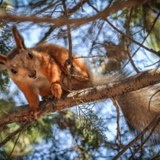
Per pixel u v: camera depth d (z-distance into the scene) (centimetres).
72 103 988
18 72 1049
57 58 1111
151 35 1095
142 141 991
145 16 1016
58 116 1270
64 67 1098
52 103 996
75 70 1133
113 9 597
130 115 1091
